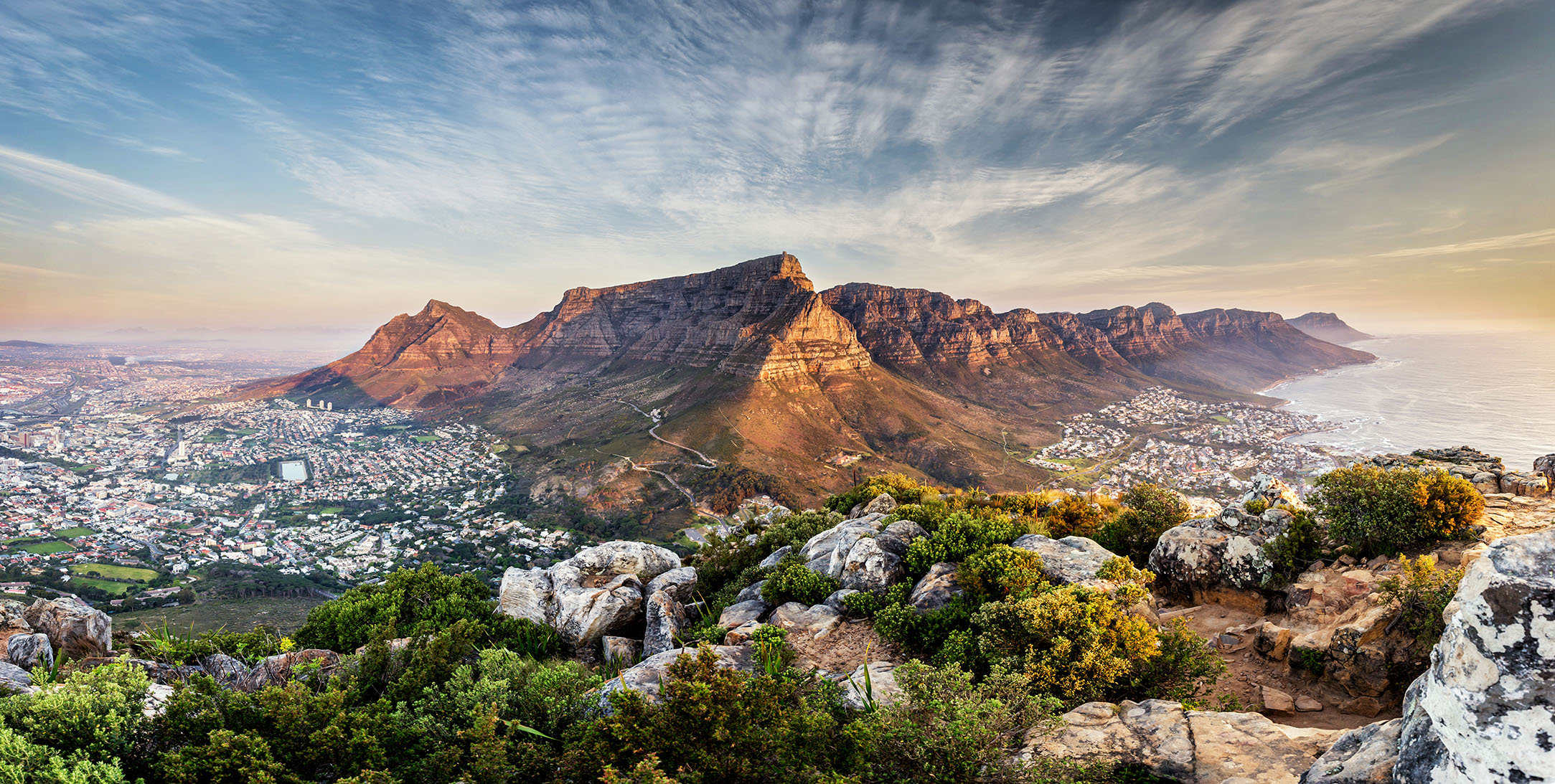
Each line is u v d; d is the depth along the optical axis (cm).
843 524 2977
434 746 1225
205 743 1095
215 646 2109
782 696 1199
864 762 981
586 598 2411
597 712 1329
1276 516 1812
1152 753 917
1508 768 460
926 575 2105
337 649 2358
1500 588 482
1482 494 1786
